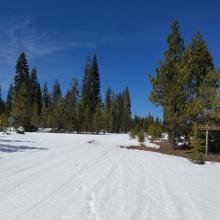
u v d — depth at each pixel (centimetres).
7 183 1127
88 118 7781
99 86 8812
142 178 1454
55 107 7631
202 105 3166
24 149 2286
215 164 2497
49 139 3791
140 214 880
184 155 2877
